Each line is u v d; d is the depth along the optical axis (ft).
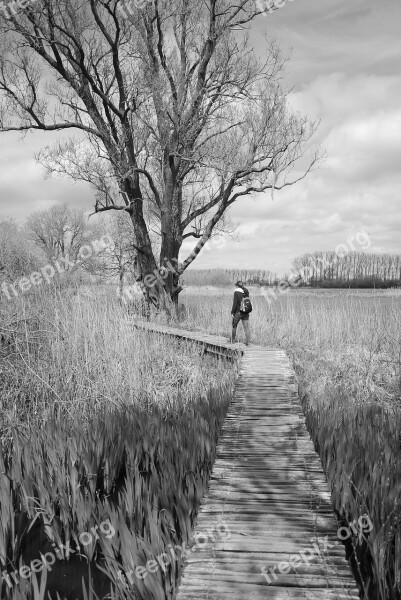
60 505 16.01
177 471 17.94
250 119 67.77
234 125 69.05
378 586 12.78
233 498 14.62
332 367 39.65
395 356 40.65
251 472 16.63
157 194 73.26
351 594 10.17
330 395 32.14
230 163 66.74
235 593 10.19
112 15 61.16
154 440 21.34
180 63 70.90
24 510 17.03
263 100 67.56
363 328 49.06
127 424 23.49
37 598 11.76
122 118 67.21
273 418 23.15
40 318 31.50
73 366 29.76
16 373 27.66
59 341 31.19
